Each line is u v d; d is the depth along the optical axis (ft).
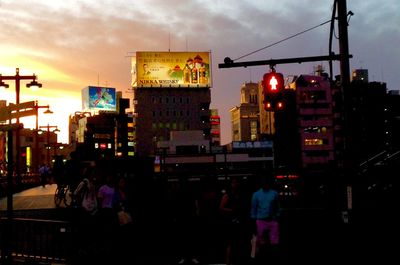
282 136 391.24
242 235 37.04
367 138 409.90
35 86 103.91
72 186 72.33
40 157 336.08
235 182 37.76
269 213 35.40
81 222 42.32
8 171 36.83
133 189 55.77
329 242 43.52
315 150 399.03
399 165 50.03
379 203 47.09
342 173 42.60
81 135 629.10
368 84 424.46
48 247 40.09
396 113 416.87
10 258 37.29
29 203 89.97
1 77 101.50
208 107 541.34
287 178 52.34
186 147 407.23
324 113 405.80
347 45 39.45
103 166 62.44
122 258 42.93
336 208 45.47
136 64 528.63
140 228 45.01
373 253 39.19
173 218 45.19
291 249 42.98
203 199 44.09
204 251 43.19
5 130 36.65
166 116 533.96
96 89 637.30
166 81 531.09
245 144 362.74
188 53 536.01
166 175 59.88
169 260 42.06
